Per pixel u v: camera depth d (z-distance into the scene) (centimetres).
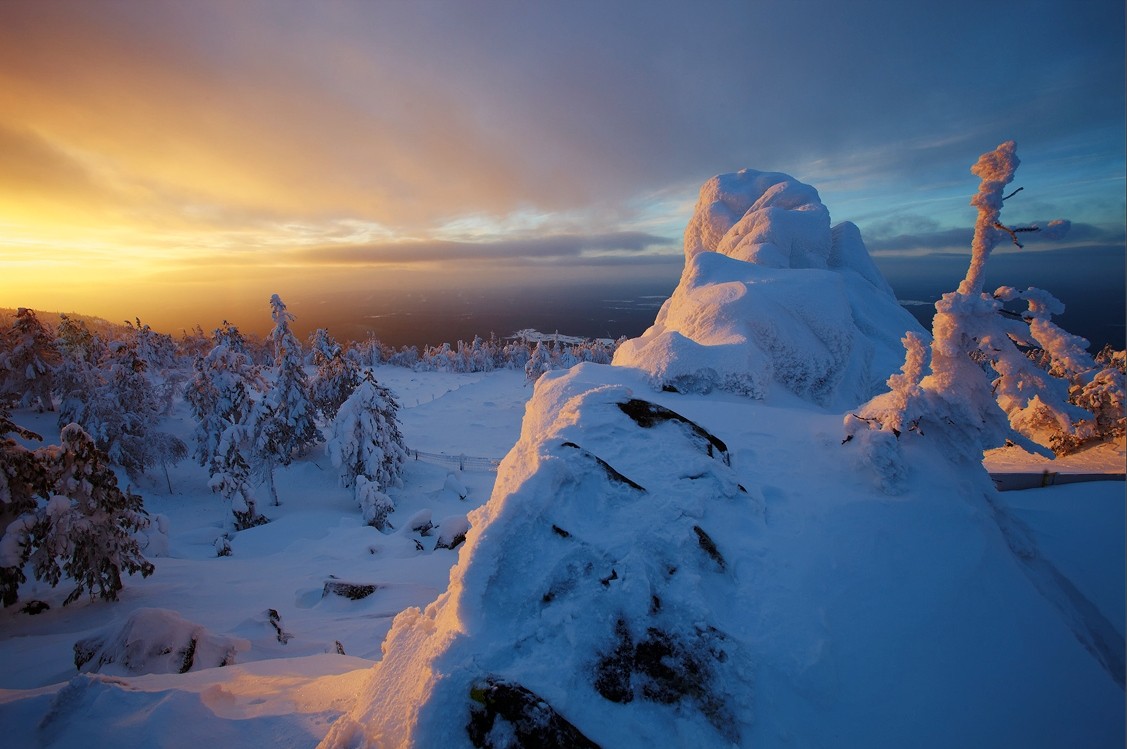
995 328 624
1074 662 427
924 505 530
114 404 2655
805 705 340
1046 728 364
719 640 362
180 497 2733
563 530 439
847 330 1331
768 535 475
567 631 369
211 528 2119
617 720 325
